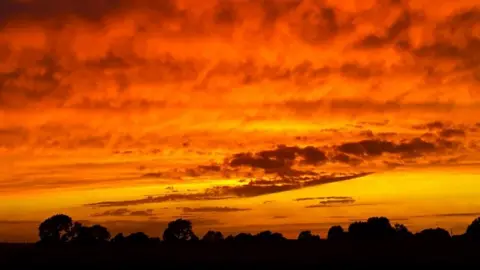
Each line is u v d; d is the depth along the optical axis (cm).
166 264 9106
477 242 9738
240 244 10412
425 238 9975
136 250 10125
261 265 8900
